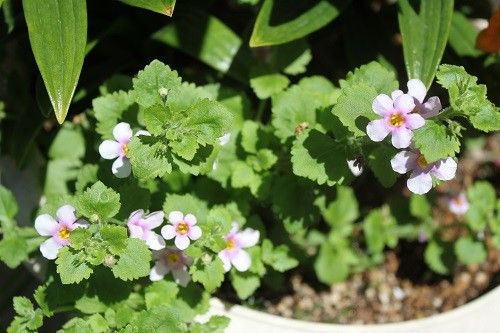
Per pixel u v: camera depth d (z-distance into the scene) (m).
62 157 0.47
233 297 0.49
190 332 0.43
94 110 0.42
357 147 0.40
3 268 0.50
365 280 0.52
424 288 0.52
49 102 0.43
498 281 0.52
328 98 0.43
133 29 0.47
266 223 0.49
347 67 0.52
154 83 0.40
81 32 0.40
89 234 0.39
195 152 0.39
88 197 0.39
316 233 0.51
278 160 0.43
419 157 0.37
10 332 0.41
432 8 0.42
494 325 0.46
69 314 0.47
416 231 0.52
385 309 0.51
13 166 0.47
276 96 0.42
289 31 0.42
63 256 0.39
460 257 0.50
